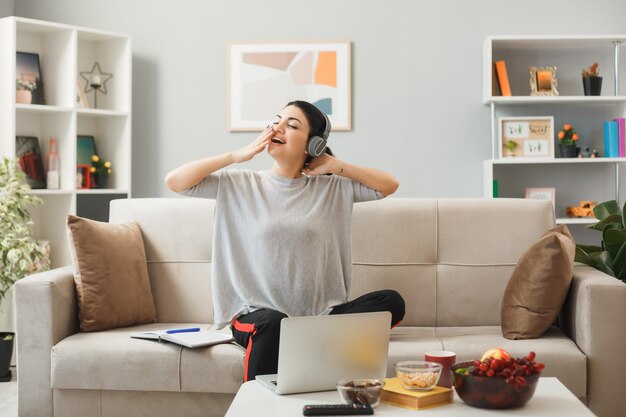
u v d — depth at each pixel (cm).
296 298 260
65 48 451
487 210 310
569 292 275
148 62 492
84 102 463
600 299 254
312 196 267
